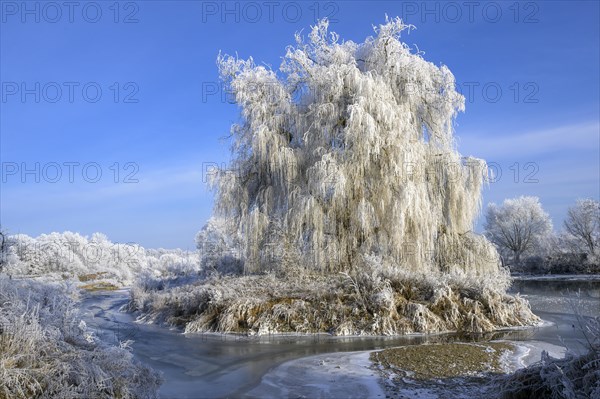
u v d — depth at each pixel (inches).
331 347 478.3
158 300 744.3
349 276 612.4
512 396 247.4
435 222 734.5
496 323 576.7
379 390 312.2
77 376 238.2
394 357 406.3
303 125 844.6
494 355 402.3
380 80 783.7
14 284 305.6
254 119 850.8
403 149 726.5
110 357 266.2
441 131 827.4
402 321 557.6
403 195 698.8
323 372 368.2
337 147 775.7
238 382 353.7
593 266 1927.9
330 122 791.7
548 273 1990.7
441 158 793.6
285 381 349.7
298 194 773.9
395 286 615.5
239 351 470.9
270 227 812.0
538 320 605.3
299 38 873.5
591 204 2020.2
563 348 430.3
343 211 753.6
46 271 1679.4
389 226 723.4
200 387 341.4
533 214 2262.6
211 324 608.4
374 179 752.3
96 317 777.6
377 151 719.1
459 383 321.1
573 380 218.8
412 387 315.9
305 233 764.6
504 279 669.3
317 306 595.5
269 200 832.9
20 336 240.8
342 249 740.7
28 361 233.5
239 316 597.6
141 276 1352.1
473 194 792.9
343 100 799.7
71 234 2010.3
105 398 244.5
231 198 856.3
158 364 418.6
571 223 2078.0
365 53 869.2
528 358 390.3
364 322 559.8
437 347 444.5
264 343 511.2
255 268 812.0
